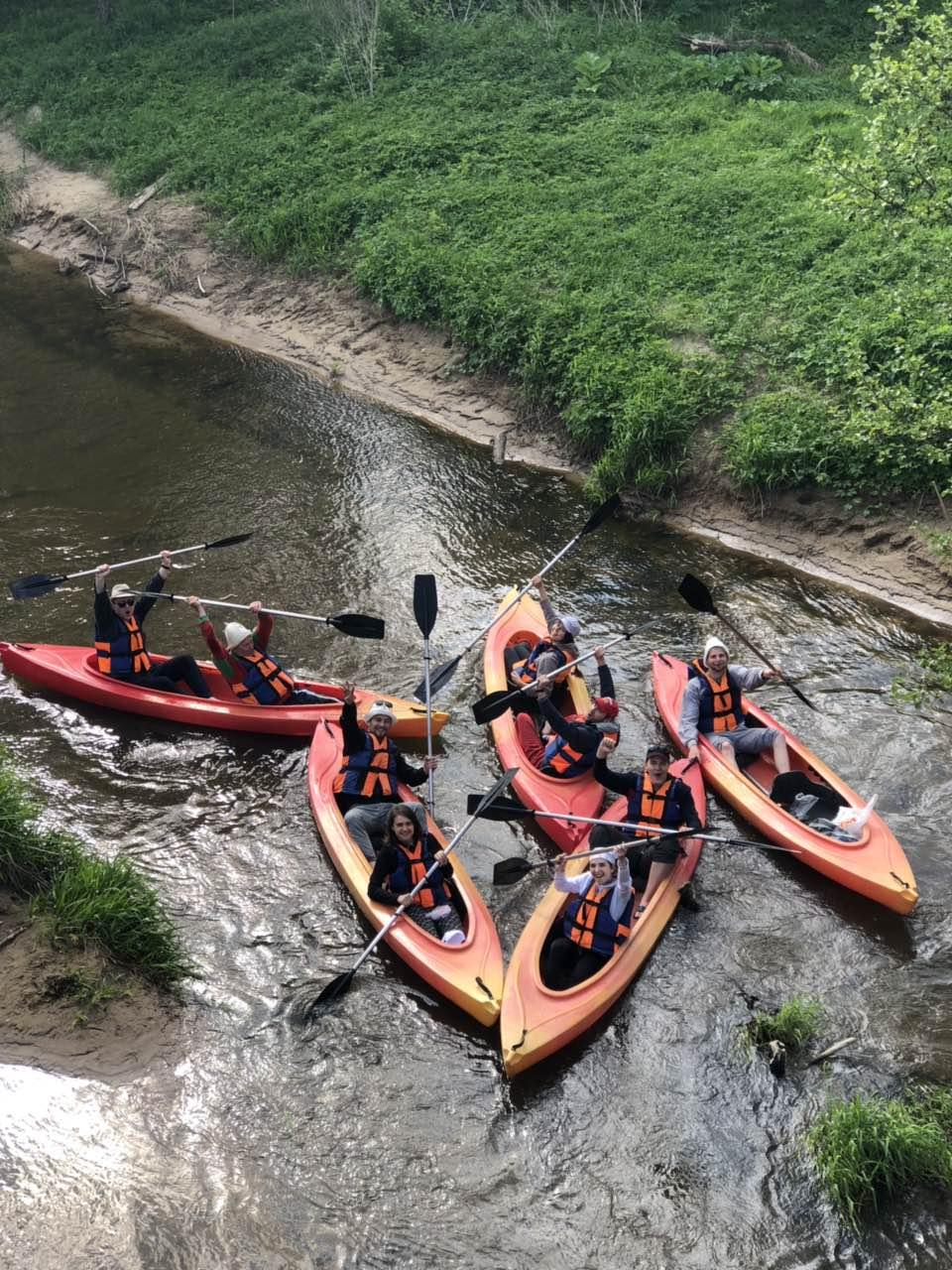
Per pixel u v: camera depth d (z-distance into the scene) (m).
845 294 13.59
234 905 7.60
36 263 20.77
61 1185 5.50
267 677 9.24
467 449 14.13
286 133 20.97
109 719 9.41
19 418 15.22
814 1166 5.88
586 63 21.20
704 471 12.48
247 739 9.20
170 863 7.94
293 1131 6.04
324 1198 5.68
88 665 9.59
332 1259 5.36
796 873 7.89
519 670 9.66
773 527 11.91
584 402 13.27
